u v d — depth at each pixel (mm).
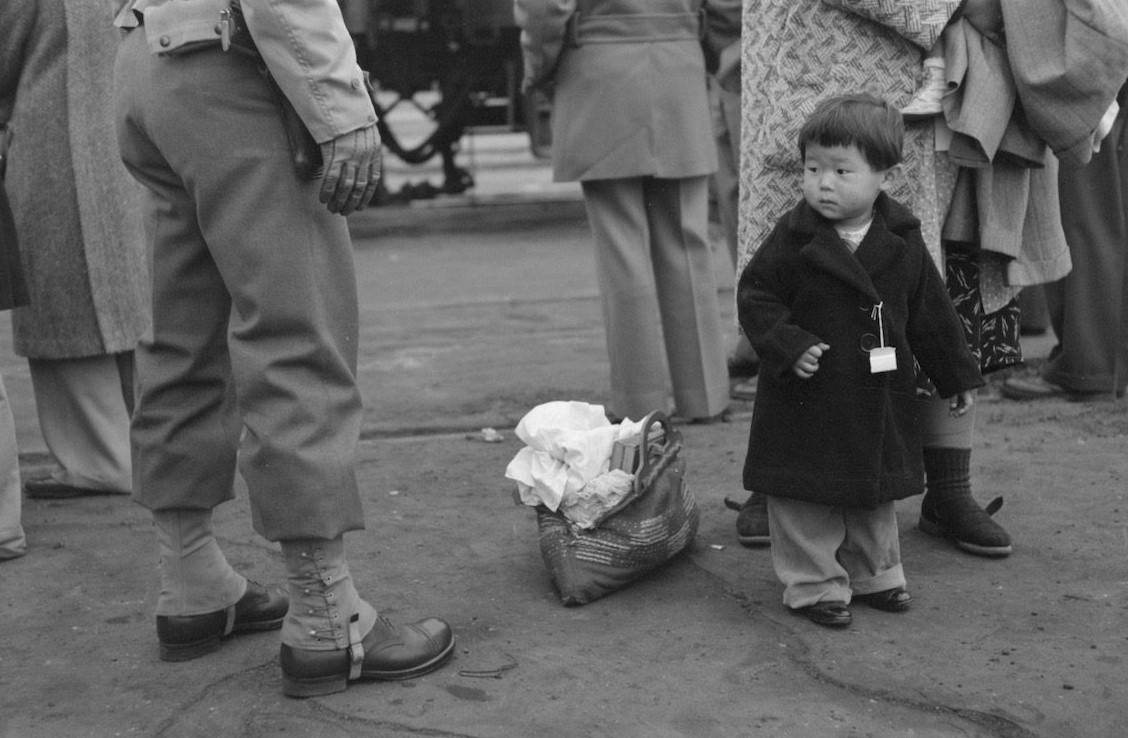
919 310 3402
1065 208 5469
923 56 3717
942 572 3814
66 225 4465
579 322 7820
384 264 10086
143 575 3949
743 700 3066
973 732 2908
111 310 4531
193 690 3195
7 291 3998
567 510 3711
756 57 3877
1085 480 4551
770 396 3416
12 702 3166
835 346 3322
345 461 3000
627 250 5328
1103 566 3814
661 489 3748
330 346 2975
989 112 3645
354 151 2803
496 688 3146
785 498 3447
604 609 3619
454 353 7070
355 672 3143
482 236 11391
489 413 5824
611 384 5656
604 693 3113
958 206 3852
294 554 3066
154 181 3070
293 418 2953
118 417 4691
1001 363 4066
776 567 3566
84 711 3111
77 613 3680
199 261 3107
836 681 3146
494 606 3656
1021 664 3213
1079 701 3025
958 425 3930
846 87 3713
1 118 4520
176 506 3264
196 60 2838
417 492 4680
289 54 2734
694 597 3686
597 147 5180
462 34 11609
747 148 3934
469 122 12352
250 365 2951
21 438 5617
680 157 5223
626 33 5137
